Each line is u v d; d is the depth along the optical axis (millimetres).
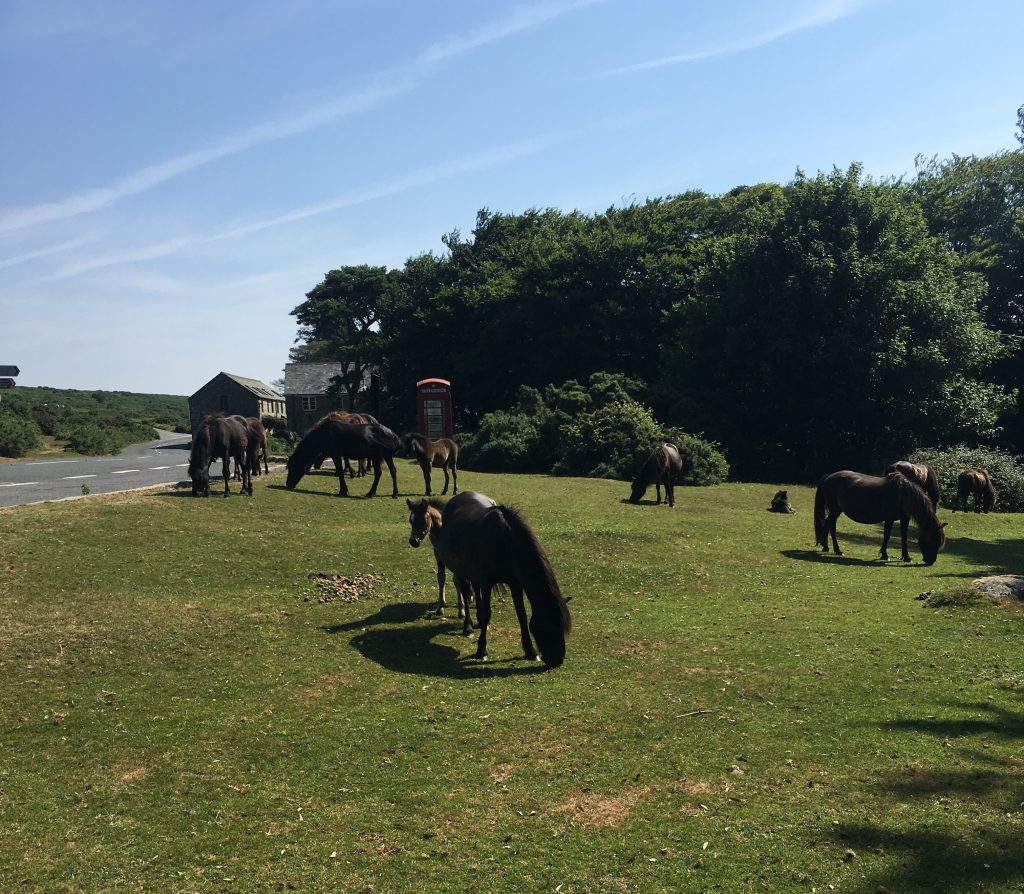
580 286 47781
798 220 36844
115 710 7352
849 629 10023
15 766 6234
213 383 79938
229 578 11781
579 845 4930
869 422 36188
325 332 75562
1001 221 45094
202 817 5430
